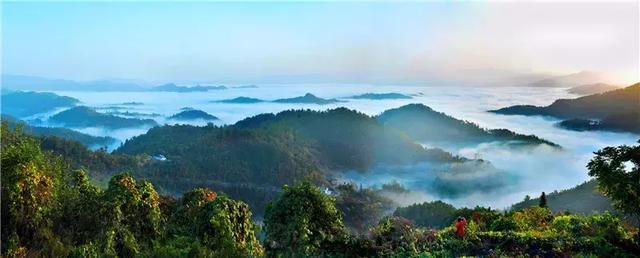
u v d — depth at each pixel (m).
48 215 9.95
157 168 111.25
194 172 113.69
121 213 11.16
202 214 11.59
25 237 9.43
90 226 10.59
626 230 11.90
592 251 10.49
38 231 9.46
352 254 10.19
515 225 13.62
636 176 11.15
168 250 9.75
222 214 11.18
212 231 11.21
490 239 11.22
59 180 11.31
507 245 10.86
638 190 11.11
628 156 11.34
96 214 10.75
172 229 12.66
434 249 10.73
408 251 10.42
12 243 8.81
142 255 9.80
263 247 10.97
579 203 56.47
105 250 9.92
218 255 9.56
